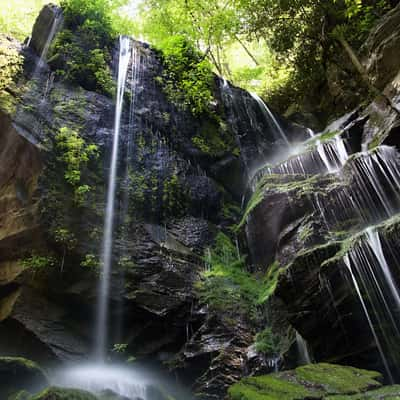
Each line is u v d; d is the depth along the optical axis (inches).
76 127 393.4
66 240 333.7
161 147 456.4
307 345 269.1
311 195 356.8
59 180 356.5
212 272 377.7
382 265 235.5
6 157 357.1
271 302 327.0
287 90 724.7
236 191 511.5
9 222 346.6
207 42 658.8
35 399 162.2
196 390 289.7
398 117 367.6
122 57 498.6
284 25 601.3
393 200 328.8
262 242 386.6
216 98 570.6
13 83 383.6
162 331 343.6
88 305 338.3
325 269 243.9
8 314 319.9
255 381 190.9
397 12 490.6
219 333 316.8
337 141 436.5
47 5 488.4
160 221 405.4
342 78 609.6
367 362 233.1
